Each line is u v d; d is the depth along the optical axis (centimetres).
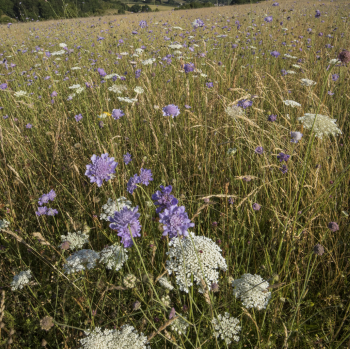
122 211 167
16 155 368
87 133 421
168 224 152
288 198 274
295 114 414
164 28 1043
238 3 1695
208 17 1323
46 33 1229
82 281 227
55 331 214
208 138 395
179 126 420
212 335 190
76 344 198
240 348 190
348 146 365
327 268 254
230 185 319
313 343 205
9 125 468
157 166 345
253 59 692
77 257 206
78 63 732
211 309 181
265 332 216
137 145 384
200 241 226
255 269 254
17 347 210
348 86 485
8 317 221
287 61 682
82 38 1038
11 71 725
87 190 340
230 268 246
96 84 529
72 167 337
